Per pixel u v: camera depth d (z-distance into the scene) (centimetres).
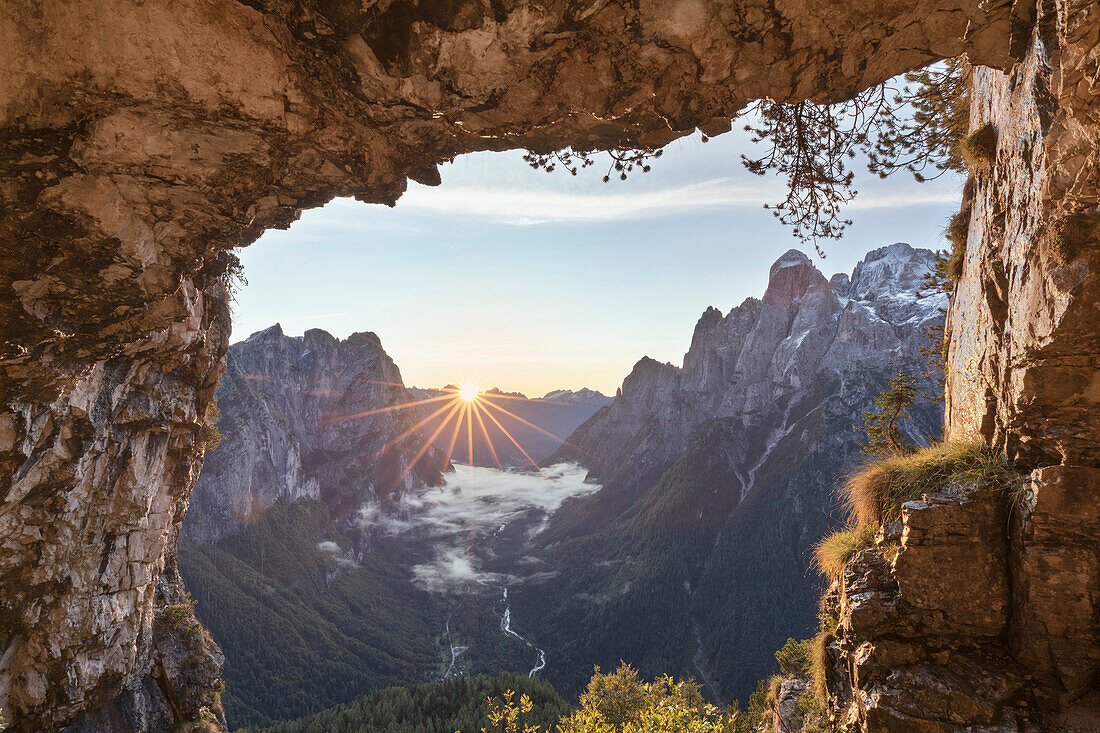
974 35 691
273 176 916
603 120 848
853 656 784
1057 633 658
